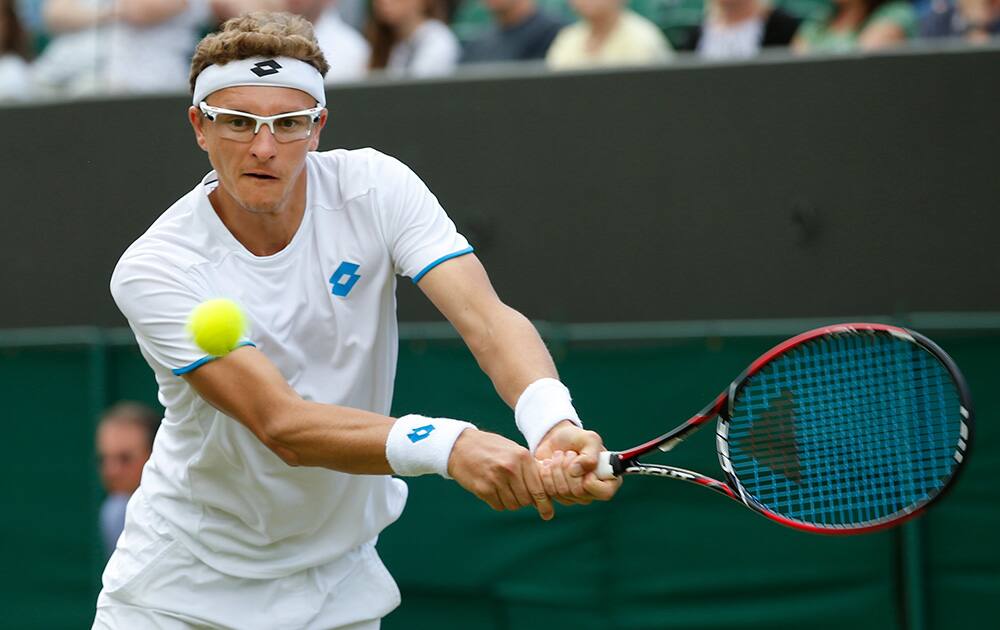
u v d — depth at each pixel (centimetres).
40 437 2181
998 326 1911
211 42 1031
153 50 2448
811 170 1995
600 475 973
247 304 1078
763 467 1250
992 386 1912
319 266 1092
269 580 1179
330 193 1102
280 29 1048
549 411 996
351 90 2139
